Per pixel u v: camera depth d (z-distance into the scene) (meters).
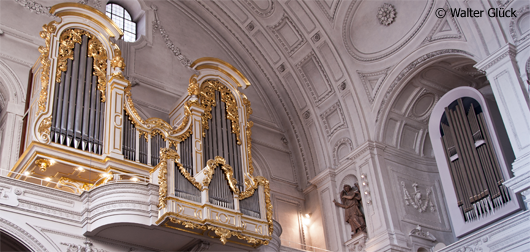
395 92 15.70
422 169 16.39
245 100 15.22
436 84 15.98
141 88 15.11
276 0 16.83
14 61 13.12
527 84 12.26
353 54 16.38
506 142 13.30
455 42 14.05
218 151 13.64
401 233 14.41
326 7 16.27
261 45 17.89
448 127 14.64
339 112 16.95
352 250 15.09
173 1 17.41
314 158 17.41
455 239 15.41
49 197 10.00
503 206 12.69
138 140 12.40
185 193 10.82
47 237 9.62
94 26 13.09
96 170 11.28
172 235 10.87
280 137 17.78
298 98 17.92
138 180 11.80
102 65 12.78
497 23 13.03
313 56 17.12
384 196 14.92
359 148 15.74
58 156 10.80
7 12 13.62
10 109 12.45
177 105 14.49
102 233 10.30
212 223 10.76
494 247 12.14
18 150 12.09
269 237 11.71
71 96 11.75
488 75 12.98
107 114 12.09
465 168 13.83
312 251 16.05
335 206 16.00
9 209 9.40
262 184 12.41
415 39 14.95
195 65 14.62
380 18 15.58
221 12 17.67
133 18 16.73
